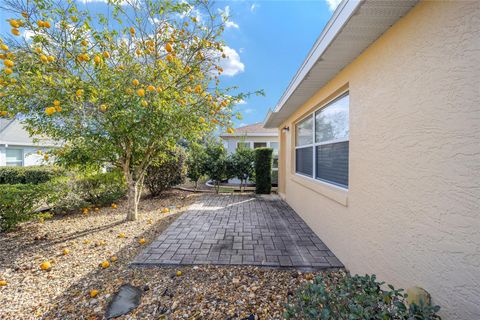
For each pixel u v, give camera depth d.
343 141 3.15
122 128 3.46
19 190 3.98
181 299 2.13
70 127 3.54
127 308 2.02
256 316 1.91
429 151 1.52
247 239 3.71
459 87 1.31
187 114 3.70
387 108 1.98
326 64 2.74
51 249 3.25
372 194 2.21
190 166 8.31
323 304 1.38
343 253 2.85
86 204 5.35
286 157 6.98
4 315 1.94
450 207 1.37
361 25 1.90
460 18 1.30
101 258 2.98
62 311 1.99
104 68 3.29
